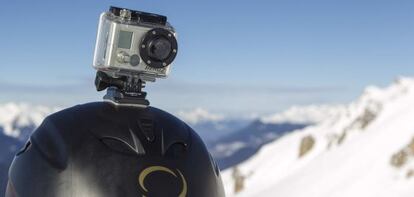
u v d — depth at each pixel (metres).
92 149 0.84
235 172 32.69
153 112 0.89
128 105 0.87
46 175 0.84
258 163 34.09
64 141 0.84
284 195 24.72
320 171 25.39
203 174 0.87
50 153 0.84
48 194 0.83
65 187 0.83
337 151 27.06
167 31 0.84
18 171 0.86
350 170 23.19
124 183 0.83
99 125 0.85
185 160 0.87
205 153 0.90
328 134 31.94
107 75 0.88
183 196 0.84
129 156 0.84
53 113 0.88
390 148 23.17
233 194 30.03
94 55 0.86
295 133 37.22
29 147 0.87
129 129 0.85
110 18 0.84
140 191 0.83
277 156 33.56
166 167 0.85
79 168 0.83
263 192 27.55
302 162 30.48
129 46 0.84
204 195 0.86
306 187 24.06
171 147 0.87
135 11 0.84
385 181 19.81
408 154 20.77
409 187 18.48
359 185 20.83
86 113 0.86
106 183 0.82
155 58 0.84
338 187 21.89
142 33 0.84
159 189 0.83
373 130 27.30
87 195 0.82
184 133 0.89
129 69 0.84
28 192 0.84
